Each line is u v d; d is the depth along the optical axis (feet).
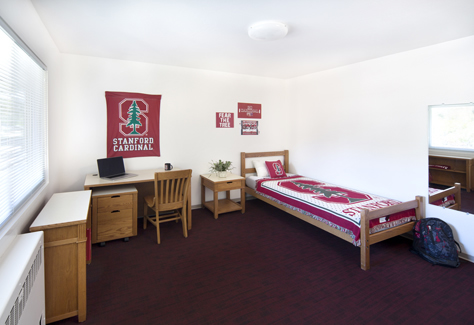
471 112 8.73
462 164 9.00
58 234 5.90
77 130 11.46
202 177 14.38
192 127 14.14
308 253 9.60
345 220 9.11
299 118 16.21
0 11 4.66
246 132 15.92
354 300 6.91
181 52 10.95
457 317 6.26
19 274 3.99
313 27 8.22
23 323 4.10
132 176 11.32
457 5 6.71
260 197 14.30
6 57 5.04
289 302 6.82
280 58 11.81
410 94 10.41
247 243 10.41
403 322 6.11
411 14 7.27
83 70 11.41
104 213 10.07
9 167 5.14
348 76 12.93
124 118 12.35
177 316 6.29
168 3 6.70
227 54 11.23
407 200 10.73
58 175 10.63
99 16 7.50
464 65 8.86
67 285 6.03
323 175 14.73
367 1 6.55
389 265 8.73
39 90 7.61
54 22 7.89
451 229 9.38
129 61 12.30
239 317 6.26
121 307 6.59
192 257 9.25
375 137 11.82
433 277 8.00
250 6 6.86
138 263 8.81
